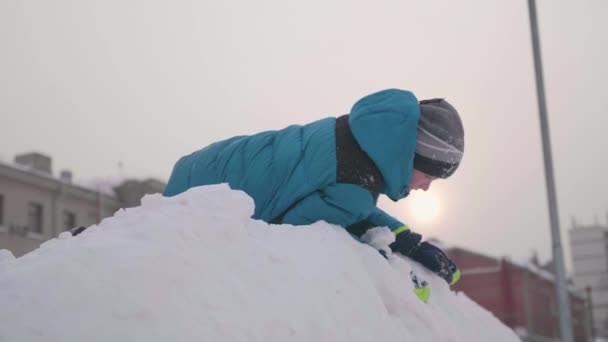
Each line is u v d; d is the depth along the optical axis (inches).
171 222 75.7
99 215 1038.4
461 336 122.3
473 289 1186.0
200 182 126.1
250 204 88.6
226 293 73.1
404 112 116.3
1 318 61.2
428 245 142.6
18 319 61.3
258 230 94.7
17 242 895.1
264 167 118.9
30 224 941.8
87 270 66.1
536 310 1223.5
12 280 65.7
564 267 437.7
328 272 90.9
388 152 115.0
